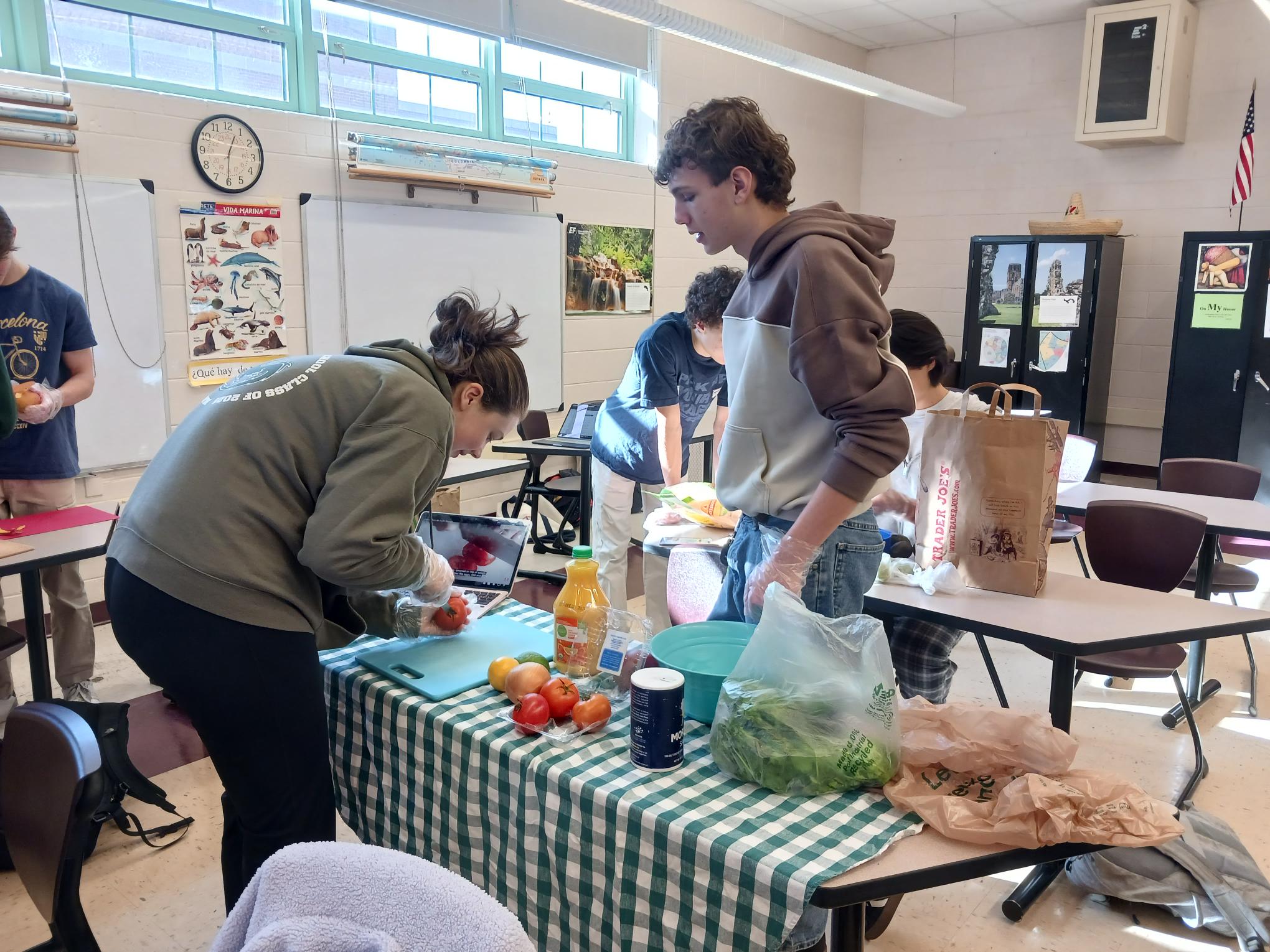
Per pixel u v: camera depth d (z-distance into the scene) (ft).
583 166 17.88
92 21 11.94
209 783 8.59
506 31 15.97
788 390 4.86
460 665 5.32
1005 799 3.75
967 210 23.48
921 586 6.97
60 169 11.51
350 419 4.53
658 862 3.82
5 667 9.32
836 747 3.99
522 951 2.34
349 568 4.36
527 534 6.38
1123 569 9.32
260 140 13.38
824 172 23.71
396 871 2.55
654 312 19.93
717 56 20.10
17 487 9.28
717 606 5.70
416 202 15.31
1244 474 11.50
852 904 3.40
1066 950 6.44
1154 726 9.87
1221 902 6.48
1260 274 17.70
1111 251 19.83
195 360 13.08
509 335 5.08
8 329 8.89
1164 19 19.04
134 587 4.51
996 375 20.76
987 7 20.49
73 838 3.81
